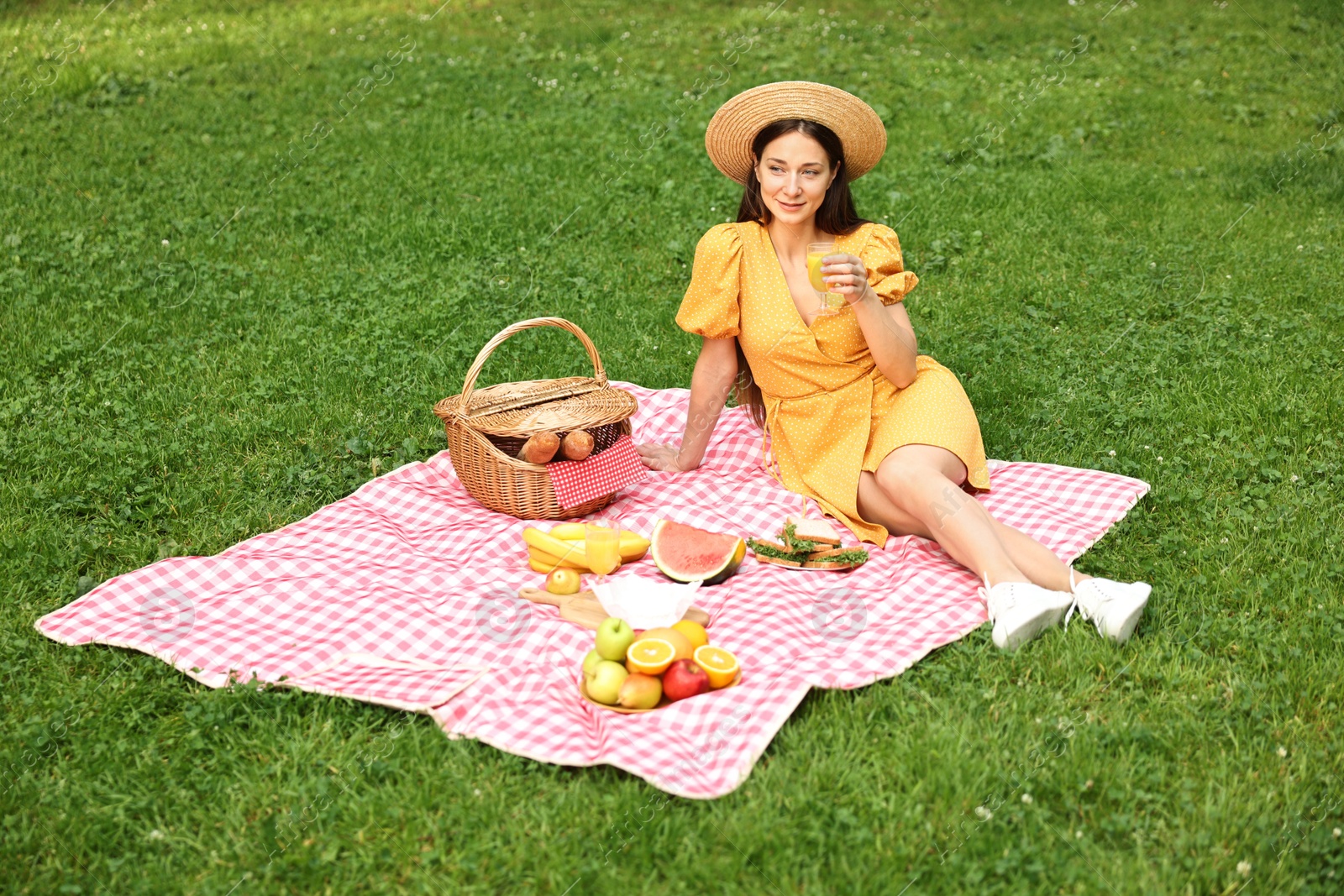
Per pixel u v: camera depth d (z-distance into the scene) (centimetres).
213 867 257
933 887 245
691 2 1334
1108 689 310
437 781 278
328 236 726
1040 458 464
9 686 322
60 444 469
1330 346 550
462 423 410
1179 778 275
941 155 848
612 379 555
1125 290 629
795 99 392
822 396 414
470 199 777
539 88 1018
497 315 616
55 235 716
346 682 316
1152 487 434
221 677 321
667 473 450
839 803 268
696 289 418
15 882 254
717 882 246
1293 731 291
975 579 358
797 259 418
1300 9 1222
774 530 406
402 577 372
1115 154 862
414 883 251
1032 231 718
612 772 281
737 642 330
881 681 313
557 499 405
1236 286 630
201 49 1152
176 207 768
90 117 960
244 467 463
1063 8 1288
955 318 611
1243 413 486
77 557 392
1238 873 246
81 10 1300
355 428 489
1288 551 381
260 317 609
